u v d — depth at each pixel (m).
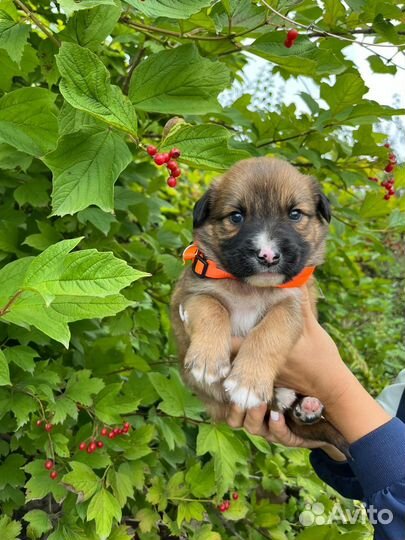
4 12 0.27
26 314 0.21
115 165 0.24
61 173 0.24
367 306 0.88
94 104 0.22
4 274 0.22
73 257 0.18
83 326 0.38
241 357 0.32
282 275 0.32
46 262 0.18
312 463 0.39
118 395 0.39
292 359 0.33
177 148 0.24
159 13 0.23
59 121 0.25
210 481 0.37
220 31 0.31
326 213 0.35
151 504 0.39
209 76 0.27
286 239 0.32
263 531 0.44
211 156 0.25
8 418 0.34
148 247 0.45
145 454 0.35
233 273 0.33
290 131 0.42
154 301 0.50
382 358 0.79
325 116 0.37
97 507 0.30
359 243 0.67
